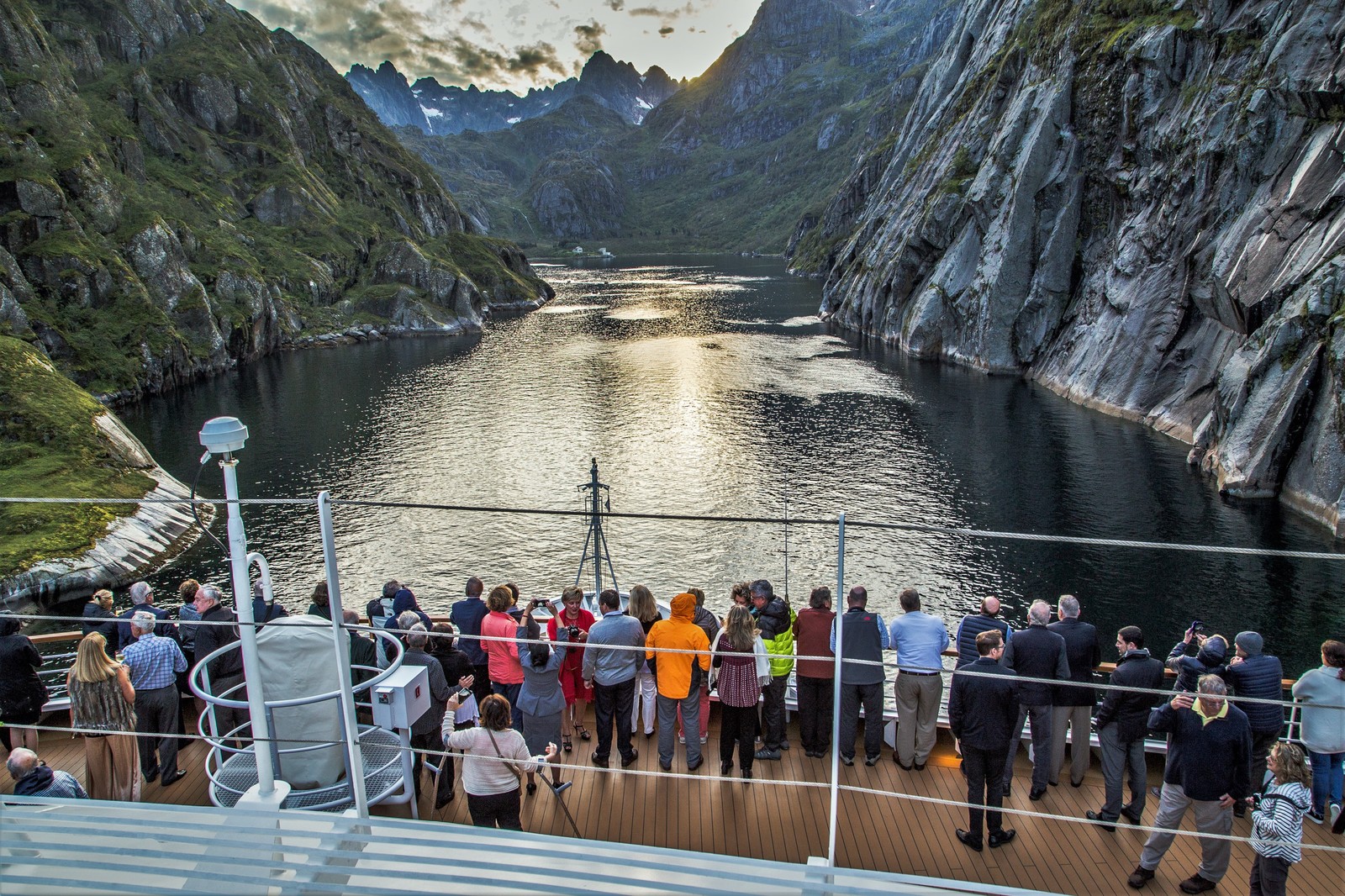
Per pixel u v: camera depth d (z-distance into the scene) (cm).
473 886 585
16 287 7669
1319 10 5203
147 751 1007
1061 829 938
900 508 4222
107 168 10069
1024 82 9006
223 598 3431
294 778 873
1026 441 5422
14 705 1017
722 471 4888
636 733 1149
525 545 3878
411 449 5553
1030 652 983
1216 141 5703
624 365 8688
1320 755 962
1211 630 2889
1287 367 4253
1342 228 4450
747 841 888
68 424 4694
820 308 13462
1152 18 7019
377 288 12631
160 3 14812
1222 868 820
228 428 660
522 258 18275
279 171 13825
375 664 1020
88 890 574
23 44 10006
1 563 3406
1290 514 3988
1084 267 7594
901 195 12662
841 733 1055
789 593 3294
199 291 9306
